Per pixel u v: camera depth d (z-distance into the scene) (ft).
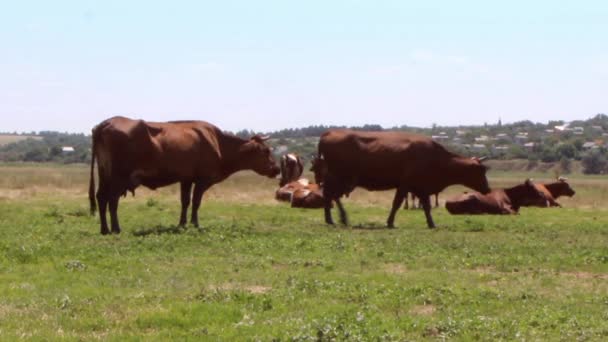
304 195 117.91
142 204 116.47
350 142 96.43
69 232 77.71
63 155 501.56
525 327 41.29
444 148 97.60
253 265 60.13
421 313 44.98
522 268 62.59
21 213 99.30
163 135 82.53
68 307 44.55
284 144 388.16
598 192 178.29
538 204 123.65
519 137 594.65
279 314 43.55
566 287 54.70
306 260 63.05
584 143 491.31
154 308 44.39
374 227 92.94
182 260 61.82
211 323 41.52
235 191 149.38
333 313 43.19
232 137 90.22
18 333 38.60
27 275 54.80
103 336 38.78
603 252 70.49
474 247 73.15
